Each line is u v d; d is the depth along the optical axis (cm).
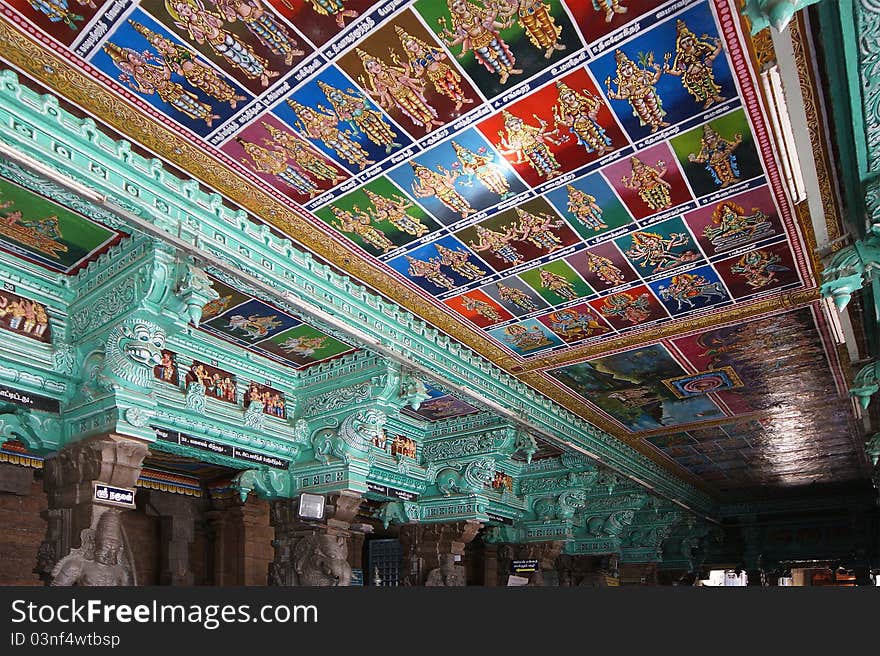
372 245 863
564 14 532
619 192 762
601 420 1627
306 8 520
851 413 1557
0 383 773
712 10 526
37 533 1175
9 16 516
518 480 1811
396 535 2036
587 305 1041
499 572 1795
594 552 2002
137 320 762
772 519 2906
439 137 666
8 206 695
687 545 2753
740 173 726
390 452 1398
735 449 1922
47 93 588
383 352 993
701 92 611
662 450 1934
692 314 1069
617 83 602
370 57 569
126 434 777
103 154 634
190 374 980
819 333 1117
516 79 595
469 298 1016
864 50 466
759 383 1370
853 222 715
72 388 835
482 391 1220
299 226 812
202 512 1472
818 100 576
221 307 905
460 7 523
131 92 596
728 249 881
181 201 711
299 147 677
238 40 547
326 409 1104
